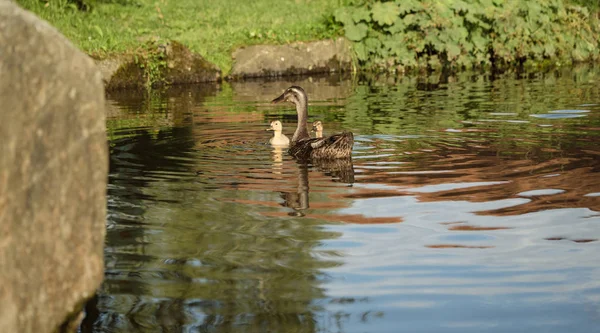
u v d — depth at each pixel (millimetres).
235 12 30203
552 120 16812
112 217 9867
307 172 12258
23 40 5438
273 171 12391
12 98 5379
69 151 5676
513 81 25391
